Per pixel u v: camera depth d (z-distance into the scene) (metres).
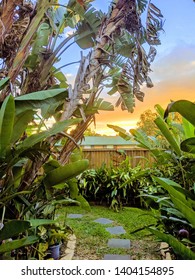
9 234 1.37
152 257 2.78
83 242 3.25
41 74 2.37
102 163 5.68
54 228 2.54
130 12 2.44
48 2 2.14
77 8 2.63
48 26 2.62
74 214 4.59
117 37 2.61
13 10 1.99
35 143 1.60
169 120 2.09
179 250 1.21
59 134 2.01
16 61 1.93
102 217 4.41
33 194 1.93
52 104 1.72
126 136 2.73
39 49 2.45
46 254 2.38
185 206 1.24
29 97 1.57
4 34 1.96
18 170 1.90
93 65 2.23
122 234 3.53
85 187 5.36
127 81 2.62
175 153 2.11
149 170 2.44
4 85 1.66
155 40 2.60
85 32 2.76
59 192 2.20
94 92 2.34
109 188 5.26
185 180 2.01
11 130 1.42
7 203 1.67
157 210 2.34
